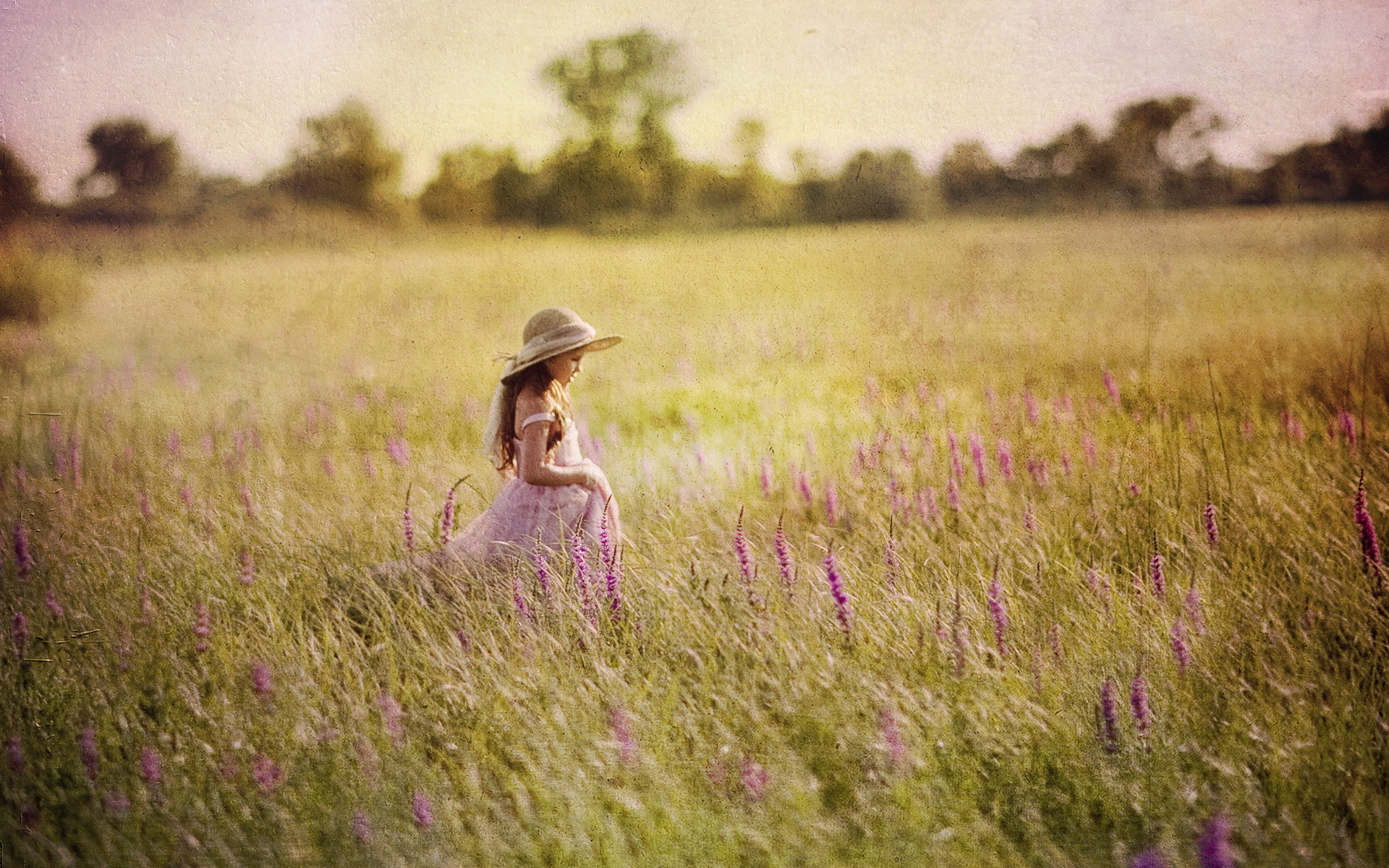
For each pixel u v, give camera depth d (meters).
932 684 2.43
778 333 6.21
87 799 2.20
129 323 6.42
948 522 3.44
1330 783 2.04
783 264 7.31
